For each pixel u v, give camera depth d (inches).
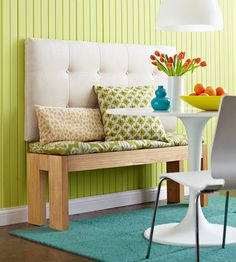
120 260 154.9
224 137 139.9
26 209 200.4
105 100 211.6
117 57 219.9
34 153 194.2
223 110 137.9
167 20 179.6
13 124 198.4
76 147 186.4
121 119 210.2
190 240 166.9
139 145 201.9
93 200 216.1
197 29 189.8
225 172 141.4
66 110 202.7
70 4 211.6
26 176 201.5
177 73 175.0
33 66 199.2
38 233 181.8
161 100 173.0
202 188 141.9
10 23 197.5
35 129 199.6
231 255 157.4
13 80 198.2
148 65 228.7
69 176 210.4
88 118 207.0
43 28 205.0
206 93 172.1
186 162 248.2
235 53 268.5
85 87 211.5
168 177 153.2
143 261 153.8
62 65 205.6
